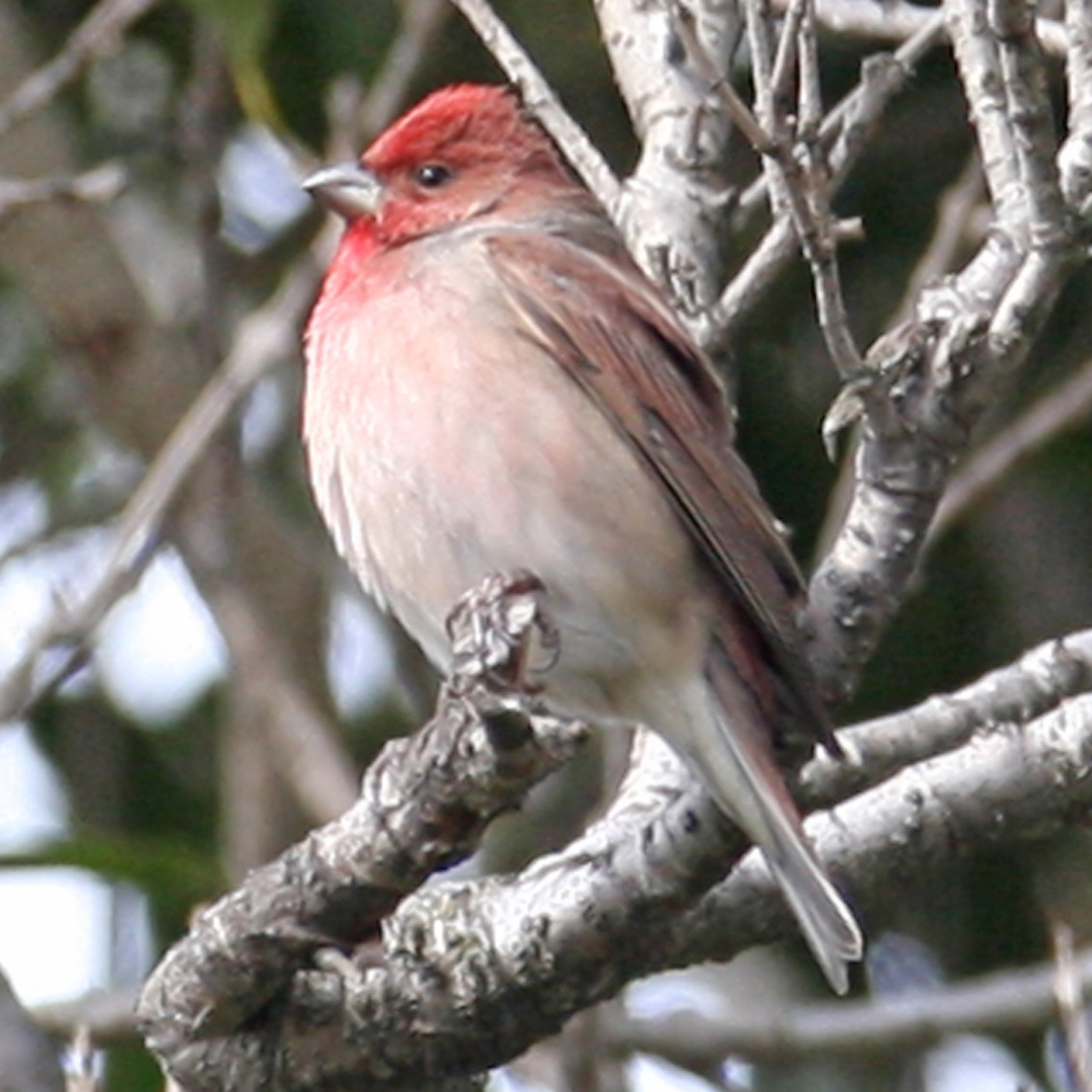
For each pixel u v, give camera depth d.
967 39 9.54
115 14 13.66
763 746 9.71
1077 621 14.74
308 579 15.03
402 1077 9.44
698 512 10.18
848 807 9.96
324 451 10.60
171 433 15.14
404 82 13.66
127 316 15.17
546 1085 12.84
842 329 8.56
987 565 14.85
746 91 13.10
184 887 13.44
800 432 14.70
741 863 9.82
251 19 13.23
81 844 13.29
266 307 15.51
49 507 15.91
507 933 9.34
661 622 10.14
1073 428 14.77
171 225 16.03
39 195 12.83
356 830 8.96
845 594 9.05
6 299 16.14
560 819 14.96
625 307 10.48
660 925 9.38
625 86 11.81
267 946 9.10
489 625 8.78
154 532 13.09
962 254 14.69
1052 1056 13.72
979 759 9.91
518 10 14.62
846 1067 14.84
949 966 15.05
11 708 12.85
